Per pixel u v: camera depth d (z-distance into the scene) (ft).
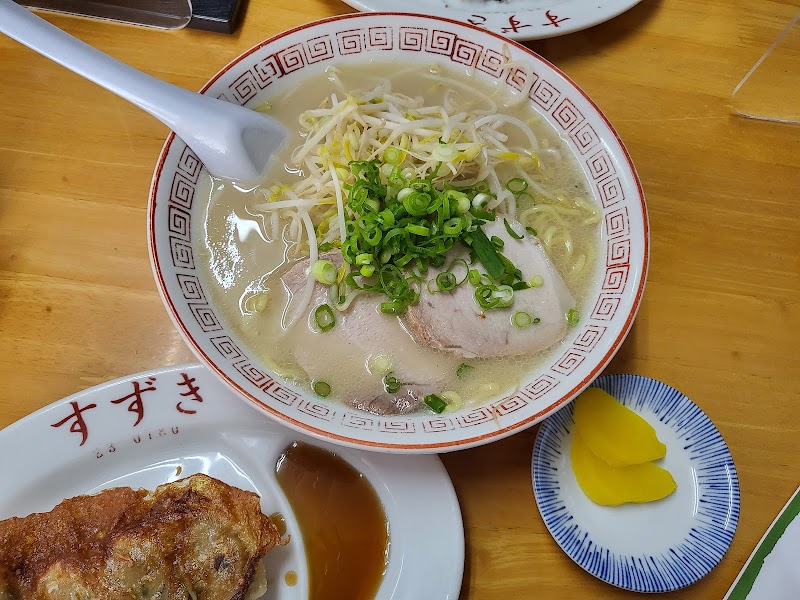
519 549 0.92
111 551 0.79
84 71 1.01
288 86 1.14
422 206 0.95
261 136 1.07
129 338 1.03
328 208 1.07
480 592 0.89
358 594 0.87
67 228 1.09
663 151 1.24
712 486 0.94
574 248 1.05
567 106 1.11
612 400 0.98
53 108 1.18
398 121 1.09
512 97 1.16
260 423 0.94
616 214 1.04
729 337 1.09
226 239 1.04
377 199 0.99
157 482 0.93
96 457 0.91
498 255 0.99
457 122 1.10
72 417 0.91
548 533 0.93
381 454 0.92
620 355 1.07
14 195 1.10
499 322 0.99
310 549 0.90
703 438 0.97
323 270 0.97
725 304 1.12
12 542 0.82
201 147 1.01
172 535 0.81
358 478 0.94
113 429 0.91
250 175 1.07
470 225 0.99
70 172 1.13
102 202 1.12
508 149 1.12
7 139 1.15
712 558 0.89
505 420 0.84
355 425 0.85
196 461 0.95
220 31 1.27
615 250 1.01
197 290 0.96
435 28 1.14
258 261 1.04
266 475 0.92
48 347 1.01
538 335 0.98
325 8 1.32
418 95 1.18
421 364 0.97
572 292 1.02
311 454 0.94
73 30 1.24
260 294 1.01
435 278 0.99
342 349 0.98
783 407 1.05
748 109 1.28
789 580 0.89
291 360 0.96
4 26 1.01
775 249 1.17
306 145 1.09
